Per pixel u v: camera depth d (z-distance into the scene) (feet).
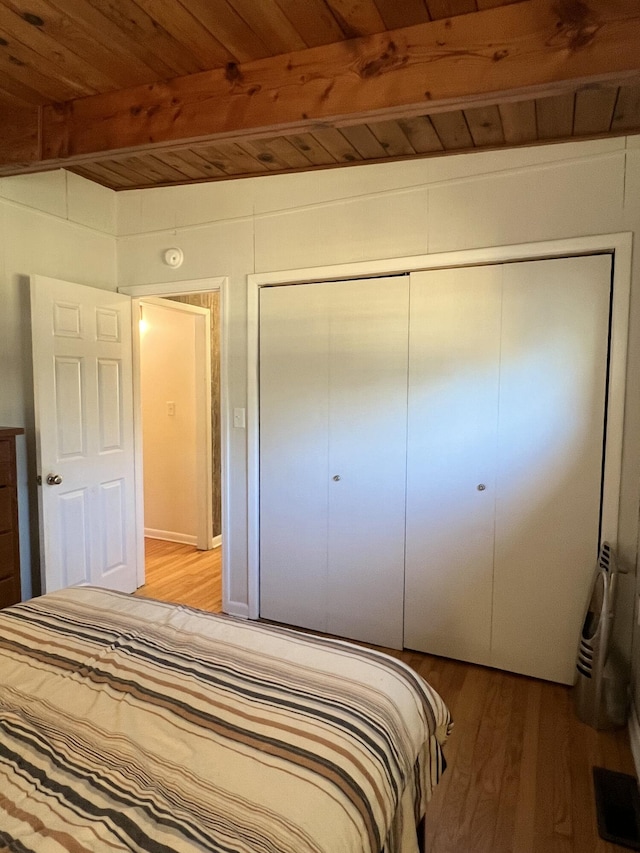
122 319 10.93
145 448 15.53
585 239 7.36
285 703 3.95
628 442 7.34
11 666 4.48
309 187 9.17
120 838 2.78
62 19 5.14
